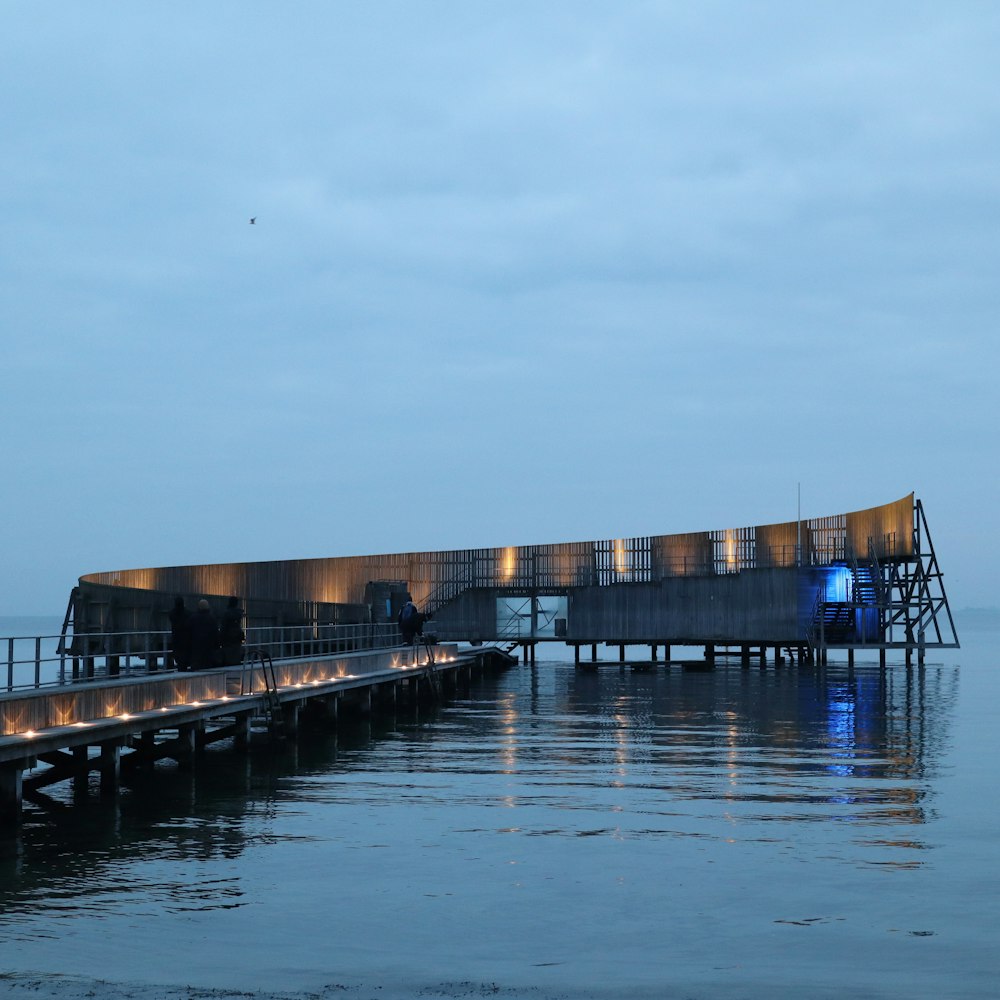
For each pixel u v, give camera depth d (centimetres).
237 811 2120
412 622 4822
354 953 1304
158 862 1712
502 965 1265
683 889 1554
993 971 1238
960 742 3127
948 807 2111
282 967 1255
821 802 2167
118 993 1172
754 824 1967
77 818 2058
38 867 1681
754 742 3145
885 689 5334
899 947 1316
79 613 5578
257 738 3241
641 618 7169
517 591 7300
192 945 1328
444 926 1401
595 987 1197
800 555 6981
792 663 7806
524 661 8462
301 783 2445
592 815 2056
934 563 6931
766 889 1552
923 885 1565
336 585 7244
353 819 2036
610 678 6316
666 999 1165
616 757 2836
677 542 7156
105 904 1488
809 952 1302
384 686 4294
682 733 3391
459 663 5116
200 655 2872
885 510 6956
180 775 2559
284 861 1719
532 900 1507
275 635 5072
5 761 1875
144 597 5428
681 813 2066
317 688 3294
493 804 2173
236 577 7456
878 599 6800
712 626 7088
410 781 2461
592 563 7250
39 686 2134
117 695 2295
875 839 1844
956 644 6819
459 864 1697
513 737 3316
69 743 2008
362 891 1552
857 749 2973
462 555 7350
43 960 1271
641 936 1362
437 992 1183
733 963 1269
